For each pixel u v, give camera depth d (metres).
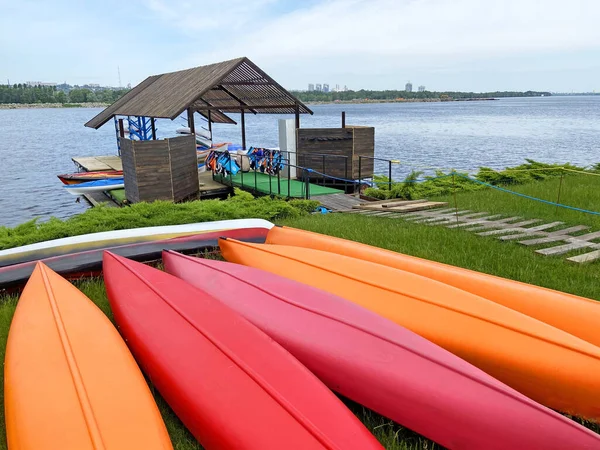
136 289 4.39
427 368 3.06
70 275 5.90
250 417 2.60
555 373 3.16
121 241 6.63
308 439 2.36
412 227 7.98
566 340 3.30
